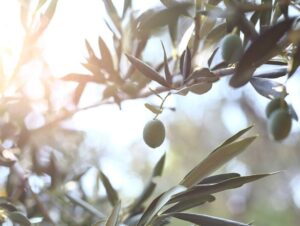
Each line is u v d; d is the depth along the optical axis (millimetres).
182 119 2039
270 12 339
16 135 563
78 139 737
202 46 396
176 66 420
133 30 422
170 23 378
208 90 354
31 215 530
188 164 2045
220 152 335
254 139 333
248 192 2021
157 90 402
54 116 564
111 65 459
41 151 623
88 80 465
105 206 672
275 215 2002
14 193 529
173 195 341
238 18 328
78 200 570
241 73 280
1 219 390
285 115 321
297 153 1852
